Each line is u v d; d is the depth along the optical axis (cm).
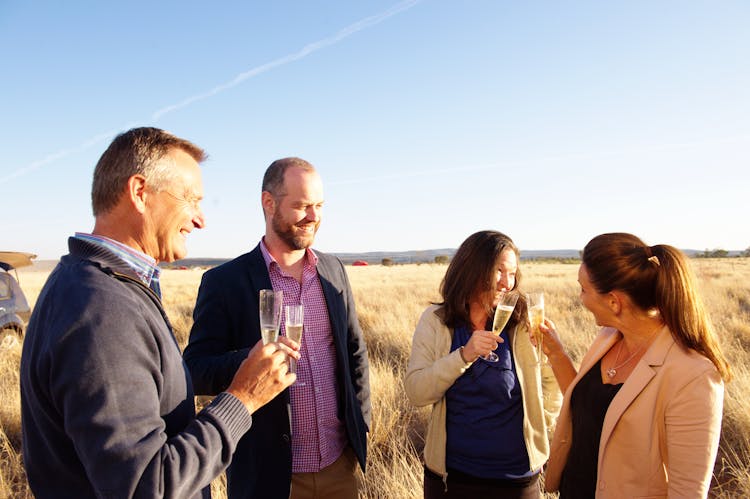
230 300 240
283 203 241
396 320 952
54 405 121
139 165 143
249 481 222
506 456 231
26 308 805
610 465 187
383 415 462
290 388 236
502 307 216
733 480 363
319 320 250
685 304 175
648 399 179
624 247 192
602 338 215
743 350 689
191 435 128
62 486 128
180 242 156
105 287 127
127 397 118
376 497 347
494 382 234
